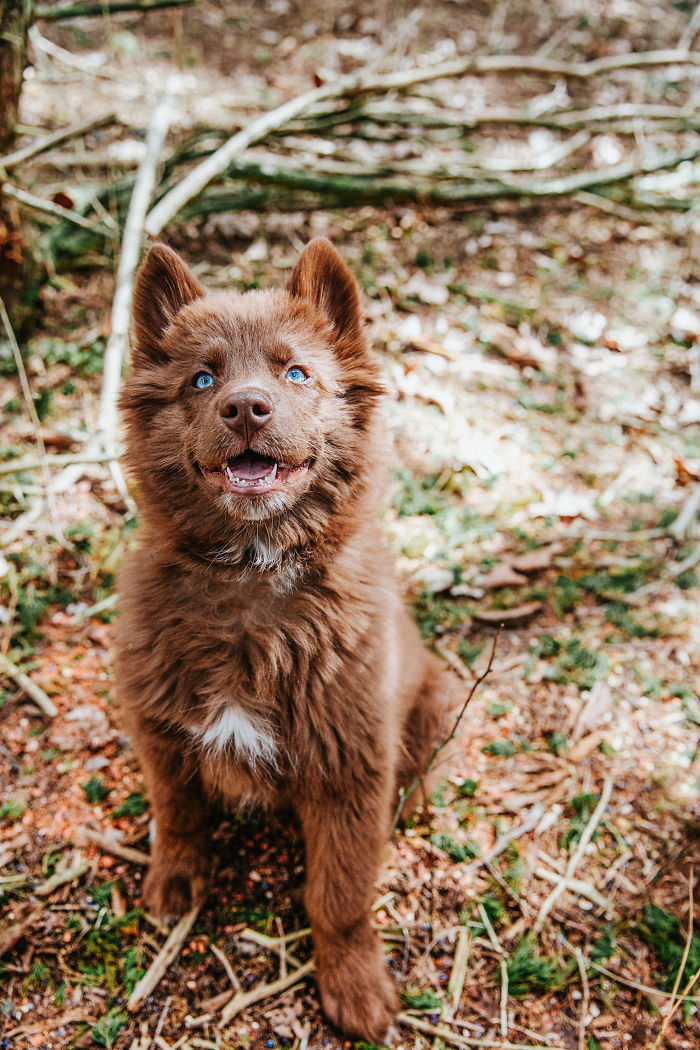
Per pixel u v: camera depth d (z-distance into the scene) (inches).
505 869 40.0
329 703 34.7
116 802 41.6
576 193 72.4
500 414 58.5
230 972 37.2
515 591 49.9
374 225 72.7
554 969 37.6
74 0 91.5
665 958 37.7
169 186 65.1
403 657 38.9
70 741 43.1
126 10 66.0
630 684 45.9
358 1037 35.9
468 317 63.8
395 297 64.9
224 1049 35.7
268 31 101.0
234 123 74.4
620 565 51.1
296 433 32.8
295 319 35.5
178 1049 35.6
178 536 34.8
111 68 86.8
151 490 34.8
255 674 34.7
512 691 45.9
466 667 46.6
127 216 63.2
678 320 63.4
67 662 46.0
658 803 41.8
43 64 73.7
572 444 57.2
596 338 63.2
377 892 39.4
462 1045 36.1
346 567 35.9
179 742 35.8
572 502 53.5
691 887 37.6
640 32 102.4
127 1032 35.9
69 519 51.6
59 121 78.4
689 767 42.8
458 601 49.5
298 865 40.2
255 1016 36.5
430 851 40.6
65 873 39.2
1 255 56.4
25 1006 36.3
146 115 80.7
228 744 35.3
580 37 100.5
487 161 73.8
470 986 37.4
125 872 39.7
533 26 102.8
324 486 34.7
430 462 55.4
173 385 34.7
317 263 36.2
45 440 54.3
